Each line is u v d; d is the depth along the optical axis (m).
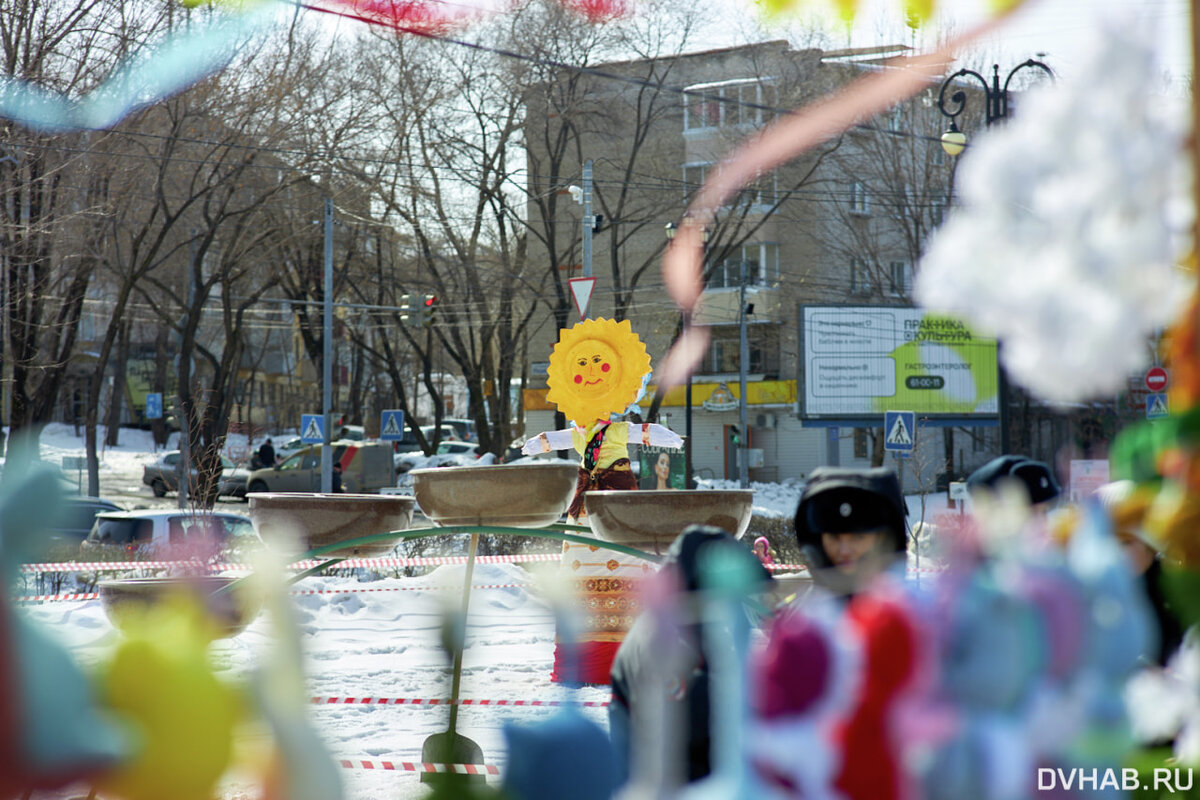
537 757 5.42
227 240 66.56
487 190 72.38
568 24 64.25
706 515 12.46
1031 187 3.76
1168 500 4.57
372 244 81.25
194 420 56.66
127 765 3.92
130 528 34.38
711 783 5.08
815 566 6.74
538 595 25.98
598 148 83.25
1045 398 3.87
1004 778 4.32
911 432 46.53
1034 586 4.43
